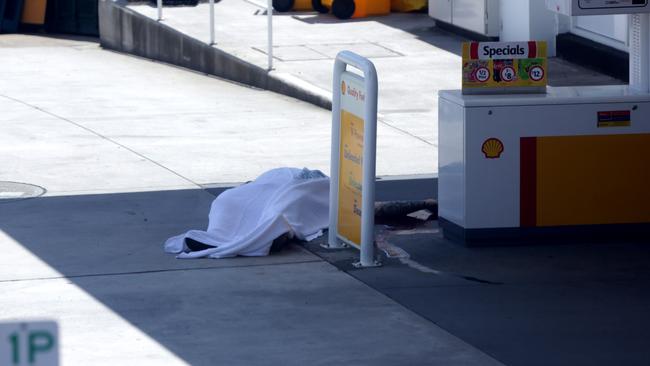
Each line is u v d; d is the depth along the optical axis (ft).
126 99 157.89
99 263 82.99
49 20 231.71
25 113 146.72
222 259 84.12
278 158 121.19
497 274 80.02
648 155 86.17
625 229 87.20
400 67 166.30
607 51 152.35
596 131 85.46
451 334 67.41
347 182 84.69
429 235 90.38
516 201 85.87
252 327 68.90
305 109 150.00
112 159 120.16
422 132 132.98
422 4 209.77
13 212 97.86
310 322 69.87
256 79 166.61
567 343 65.77
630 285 77.36
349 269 81.35
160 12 196.75
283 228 85.71
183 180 110.93
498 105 84.38
